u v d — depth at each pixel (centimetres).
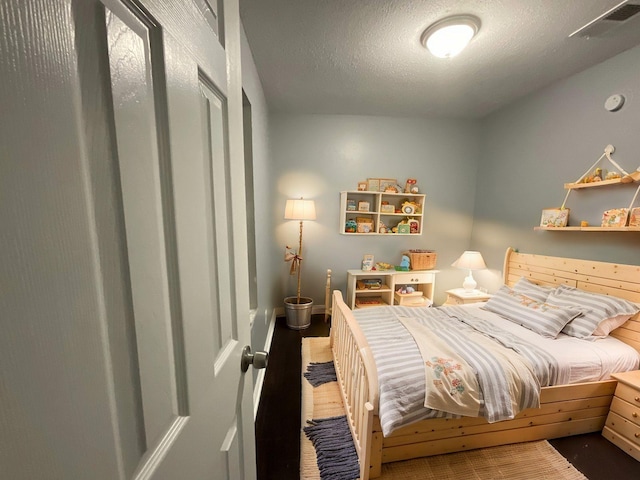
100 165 28
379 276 345
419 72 219
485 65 208
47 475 23
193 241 46
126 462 32
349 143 328
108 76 29
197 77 47
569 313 184
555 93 238
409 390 126
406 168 338
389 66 210
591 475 137
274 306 334
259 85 229
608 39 174
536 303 206
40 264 22
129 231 32
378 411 124
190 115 45
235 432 69
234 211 67
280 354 253
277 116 315
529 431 153
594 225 207
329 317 335
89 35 27
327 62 205
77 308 25
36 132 21
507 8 149
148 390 36
